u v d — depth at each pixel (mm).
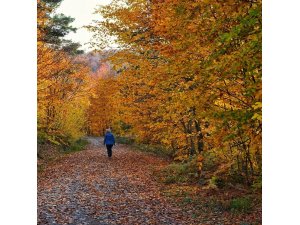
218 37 7141
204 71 7684
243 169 11695
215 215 8844
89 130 54656
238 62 6395
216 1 7043
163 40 11242
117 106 18688
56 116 24406
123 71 14000
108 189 11961
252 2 6641
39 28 14914
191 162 13266
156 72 11398
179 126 14992
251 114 6730
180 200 10406
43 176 14469
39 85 16094
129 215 8617
